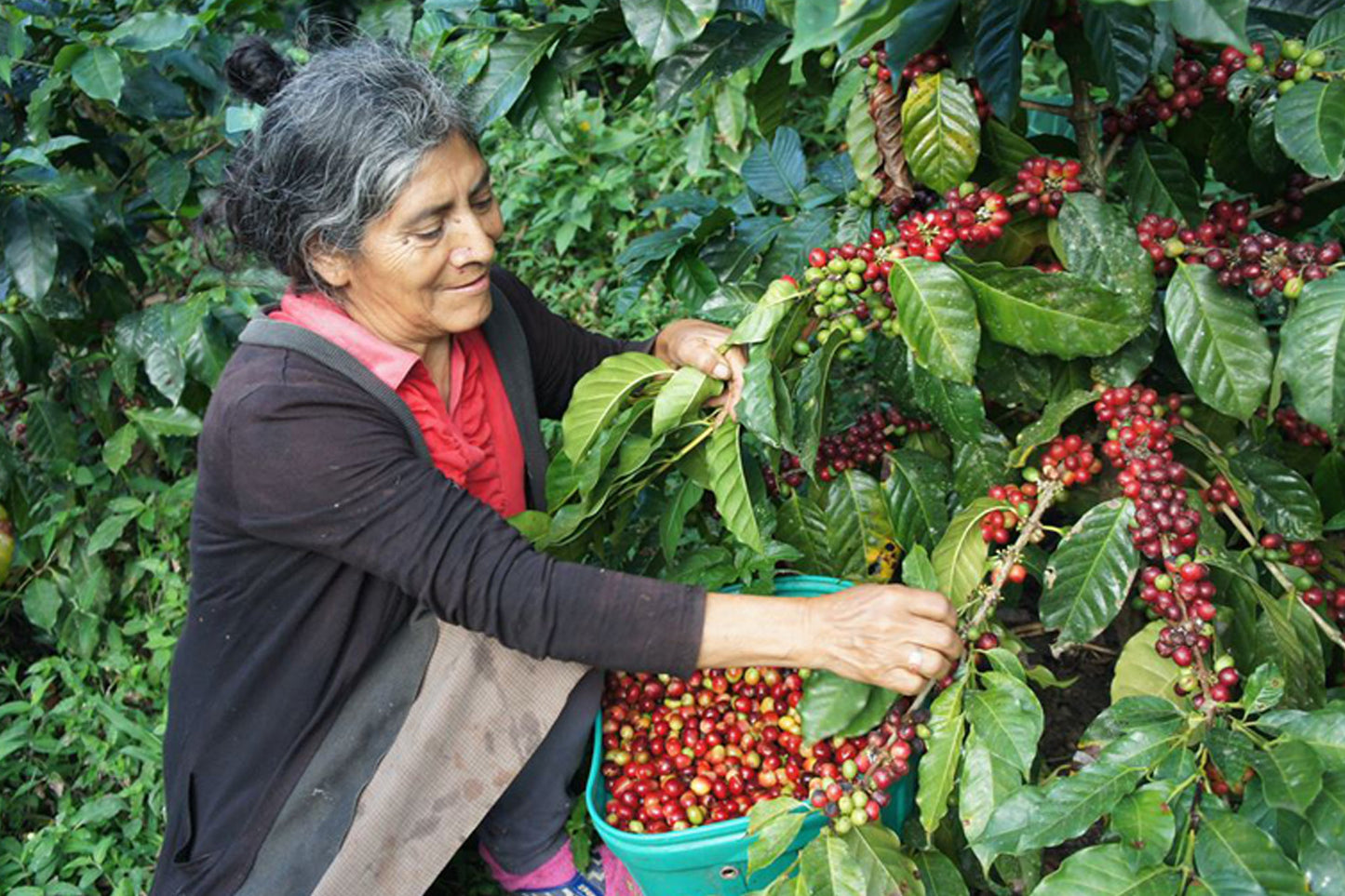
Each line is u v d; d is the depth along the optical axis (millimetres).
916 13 1757
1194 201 2080
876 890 1855
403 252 1953
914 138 1985
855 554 2428
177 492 3268
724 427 2188
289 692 2088
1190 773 1679
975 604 2018
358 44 2004
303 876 2076
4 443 3174
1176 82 1990
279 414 1937
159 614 3160
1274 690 1713
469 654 2055
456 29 2305
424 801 2074
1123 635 2645
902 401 2402
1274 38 2020
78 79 2707
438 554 1918
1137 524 1924
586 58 2320
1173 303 1956
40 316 3174
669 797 2119
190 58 3164
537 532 2307
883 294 2066
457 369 2271
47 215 2988
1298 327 1741
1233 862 1593
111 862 2648
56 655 3297
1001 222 1979
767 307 2033
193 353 3133
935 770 1857
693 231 2721
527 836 2268
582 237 4285
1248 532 2129
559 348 2582
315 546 1965
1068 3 1944
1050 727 2748
